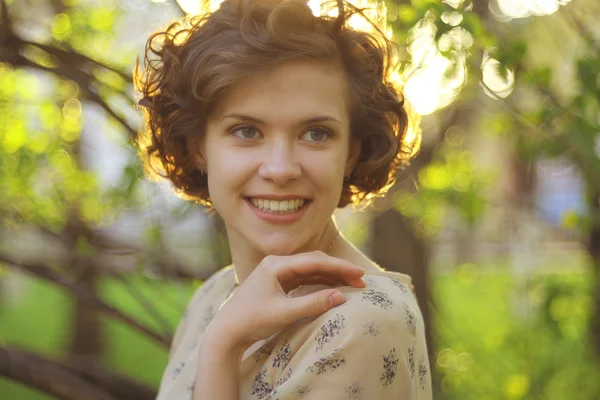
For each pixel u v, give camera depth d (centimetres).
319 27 107
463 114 304
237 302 105
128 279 280
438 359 360
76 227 277
